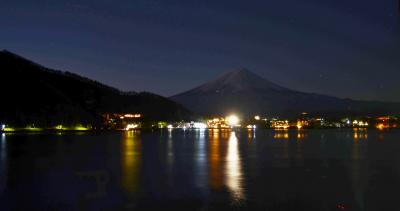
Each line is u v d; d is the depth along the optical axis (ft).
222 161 151.12
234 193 83.76
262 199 77.61
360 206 72.69
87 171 118.21
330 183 96.99
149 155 177.27
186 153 190.70
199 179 102.37
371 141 321.52
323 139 360.28
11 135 399.65
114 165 134.41
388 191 86.38
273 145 262.67
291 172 117.80
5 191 84.84
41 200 76.18
